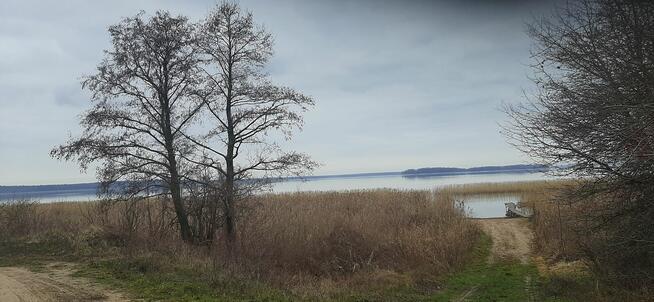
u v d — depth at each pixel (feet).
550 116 40.06
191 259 49.32
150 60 64.08
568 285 41.78
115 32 63.16
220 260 50.93
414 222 76.79
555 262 52.65
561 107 39.70
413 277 47.70
